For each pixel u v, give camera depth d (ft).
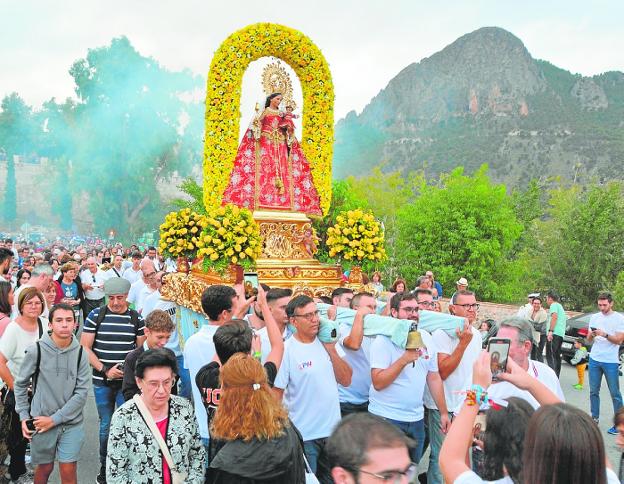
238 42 38.04
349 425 7.64
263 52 39.55
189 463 13.56
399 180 146.00
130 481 12.94
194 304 30.83
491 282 83.92
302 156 41.47
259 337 18.34
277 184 38.78
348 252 35.22
